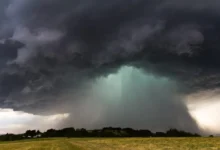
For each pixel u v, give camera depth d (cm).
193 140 7331
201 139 7788
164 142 6938
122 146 6178
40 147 6812
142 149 5291
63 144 8156
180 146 5538
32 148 6481
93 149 5409
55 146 7044
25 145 8456
